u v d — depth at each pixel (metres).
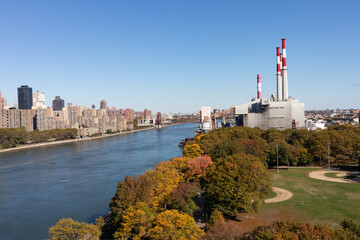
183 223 57.28
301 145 158.75
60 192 125.56
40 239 81.00
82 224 62.03
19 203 111.62
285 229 46.59
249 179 78.31
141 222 64.19
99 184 138.00
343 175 126.00
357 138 146.62
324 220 74.44
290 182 115.69
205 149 150.88
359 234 46.69
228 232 55.38
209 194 78.44
